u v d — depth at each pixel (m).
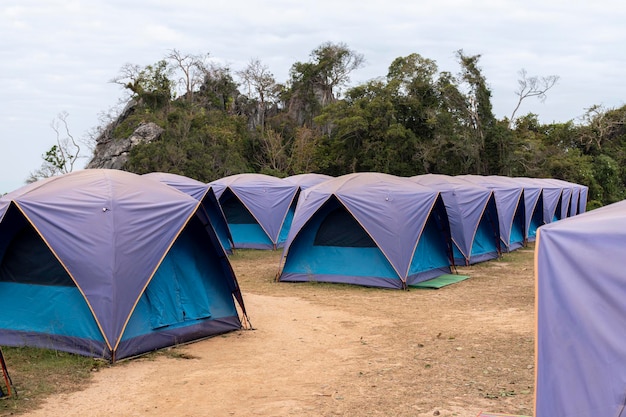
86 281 8.36
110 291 8.27
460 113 55.06
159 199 9.43
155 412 6.26
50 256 9.01
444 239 16.69
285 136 68.38
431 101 56.47
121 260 8.48
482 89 55.12
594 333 4.63
